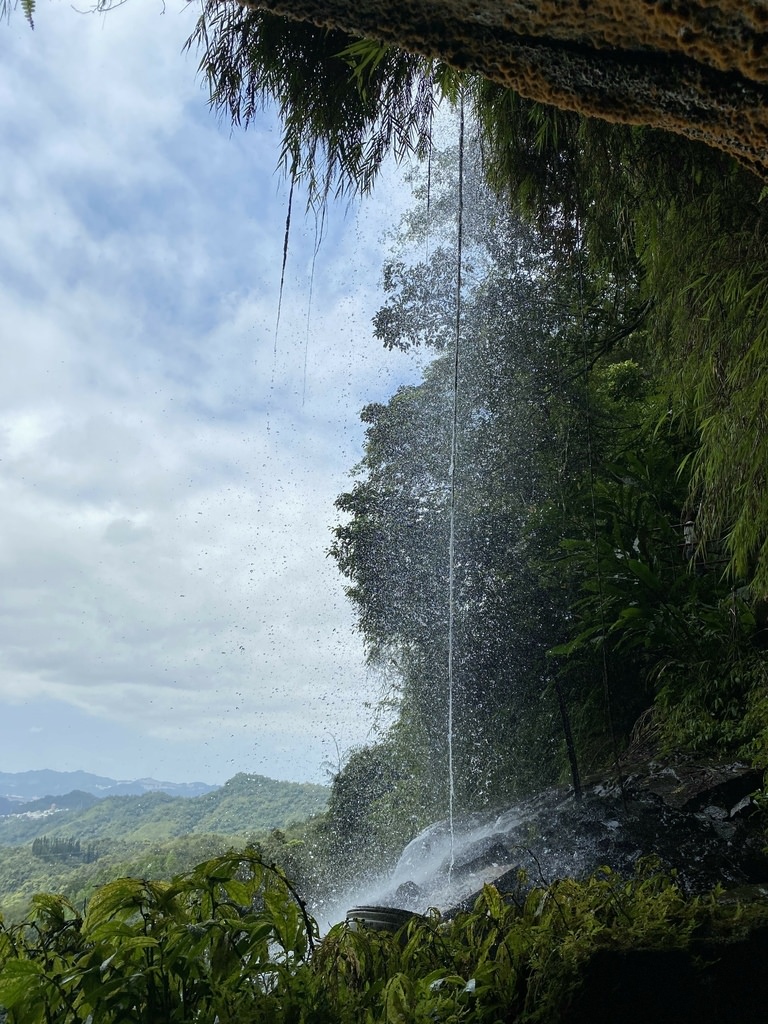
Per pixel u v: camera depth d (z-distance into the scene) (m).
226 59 4.39
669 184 4.56
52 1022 1.19
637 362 11.02
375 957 1.56
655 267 4.85
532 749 10.88
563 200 5.06
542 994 1.56
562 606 10.80
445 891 4.20
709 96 1.03
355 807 14.34
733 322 4.23
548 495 11.16
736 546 4.46
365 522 15.31
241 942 1.31
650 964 1.60
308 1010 1.27
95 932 1.29
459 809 11.54
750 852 4.28
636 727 7.39
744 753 5.15
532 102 4.52
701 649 6.19
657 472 7.68
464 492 12.16
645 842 4.55
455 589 12.37
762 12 0.90
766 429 4.02
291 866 10.48
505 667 11.70
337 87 4.41
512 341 11.59
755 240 4.15
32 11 1.37
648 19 0.95
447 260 12.90
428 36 1.04
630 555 7.30
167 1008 1.21
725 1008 1.58
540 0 0.97
